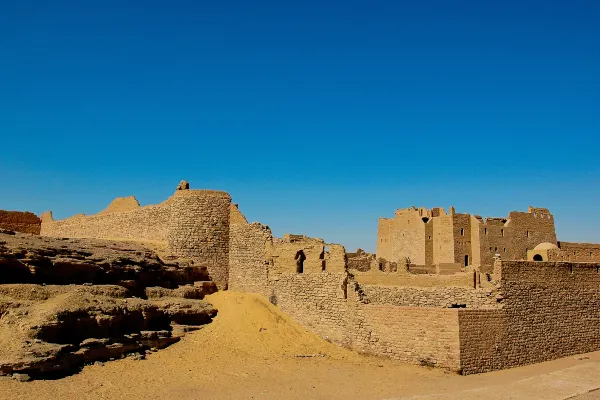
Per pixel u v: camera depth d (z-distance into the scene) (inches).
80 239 1537.9
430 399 971.3
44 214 2581.2
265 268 1638.8
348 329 1382.9
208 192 1710.1
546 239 3221.0
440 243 3070.9
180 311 1365.7
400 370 1196.5
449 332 1189.1
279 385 1067.3
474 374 1175.6
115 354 1108.5
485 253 2999.5
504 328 1250.0
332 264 1473.9
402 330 1266.0
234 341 1338.6
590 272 1489.9
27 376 908.0
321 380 1114.1
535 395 1004.6
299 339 1411.2
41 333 988.6
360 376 1145.4
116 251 1445.6
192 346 1266.0
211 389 1011.3
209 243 1683.1
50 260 1207.6
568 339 1391.5
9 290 1085.8
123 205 2201.0
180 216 1673.2
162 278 1510.8
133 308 1214.9
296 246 1581.0
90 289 1209.4
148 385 995.3
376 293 1429.6
